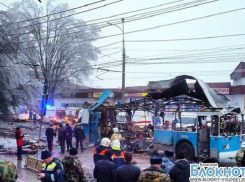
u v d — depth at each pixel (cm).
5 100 2745
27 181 1183
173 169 682
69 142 2012
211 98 1747
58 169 670
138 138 2230
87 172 1370
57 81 5159
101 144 1044
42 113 1794
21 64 2884
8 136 2794
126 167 697
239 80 4841
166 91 1948
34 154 1838
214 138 1602
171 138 1823
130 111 2381
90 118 2511
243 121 1731
